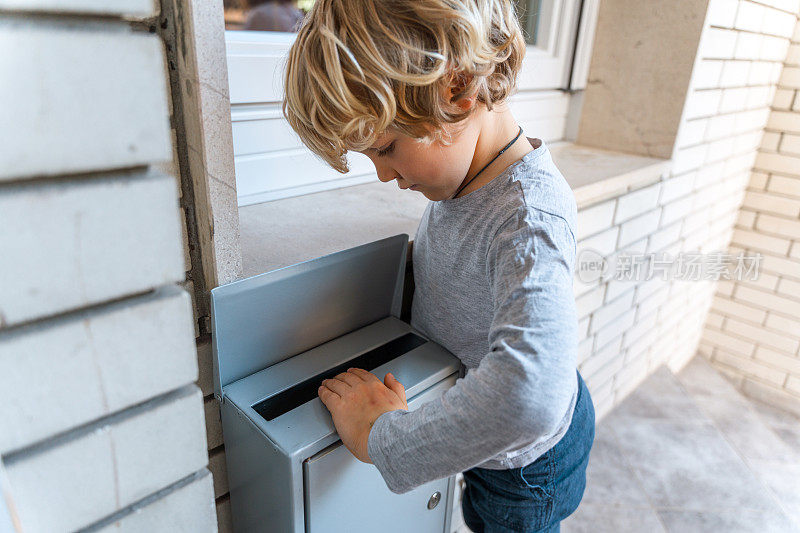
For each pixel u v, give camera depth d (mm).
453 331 837
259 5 1229
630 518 1809
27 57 381
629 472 2006
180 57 583
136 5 432
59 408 476
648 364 2428
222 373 740
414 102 610
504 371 556
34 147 402
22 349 439
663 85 1668
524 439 563
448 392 624
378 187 1338
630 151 1784
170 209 497
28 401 456
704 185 2107
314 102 618
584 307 1717
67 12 401
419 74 582
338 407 704
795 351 2541
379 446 640
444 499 976
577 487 930
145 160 470
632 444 2143
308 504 699
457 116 637
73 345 468
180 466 593
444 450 591
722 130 2033
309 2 1267
